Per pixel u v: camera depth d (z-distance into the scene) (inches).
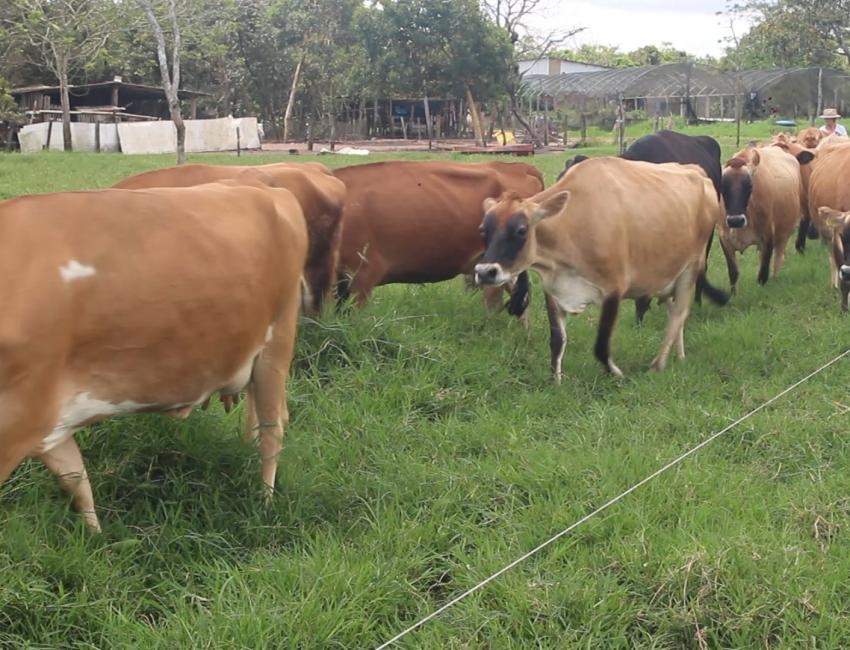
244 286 189.6
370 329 294.4
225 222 189.0
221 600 169.0
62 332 164.1
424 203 333.4
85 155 1259.8
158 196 183.2
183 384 184.7
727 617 166.4
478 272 294.5
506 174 358.3
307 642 159.2
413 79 1689.2
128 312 171.6
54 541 181.6
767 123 1908.2
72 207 170.9
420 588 181.2
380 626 167.6
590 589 174.1
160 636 159.3
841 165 465.1
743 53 2379.4
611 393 295.0
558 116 2127.2
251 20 1941.4
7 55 1593.3
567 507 208.7
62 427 171.0
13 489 197.0
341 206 293.4
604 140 1887.3
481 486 220.5
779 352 329.1
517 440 249.8
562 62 2780.5
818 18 1955.0
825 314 387.2
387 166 335.9
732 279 433.7
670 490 215.2
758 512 207.8
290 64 1994.3
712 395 287.9
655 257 317.7
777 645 163.0
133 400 179.6
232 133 1593.3
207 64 1930.4
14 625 161.2
